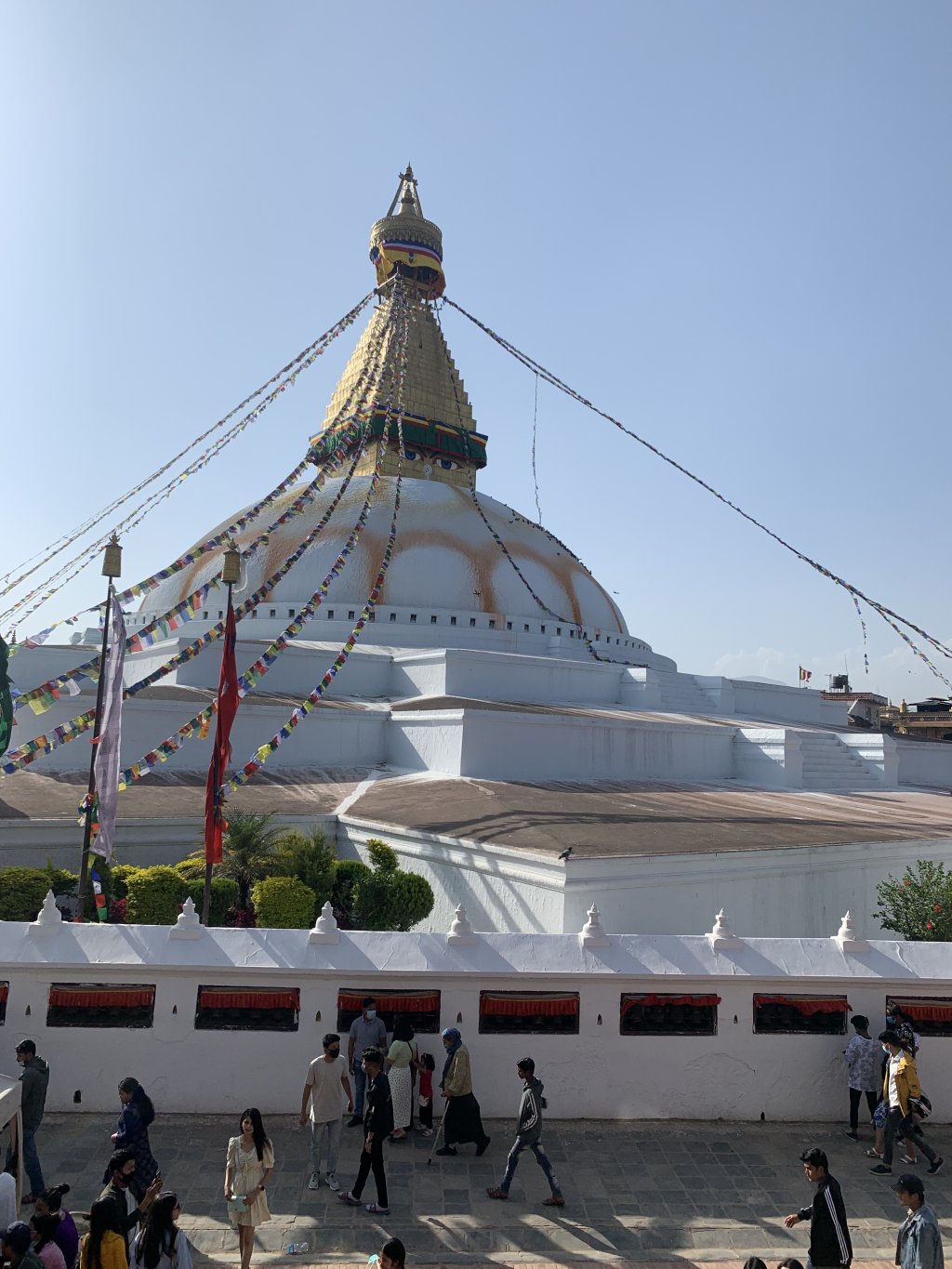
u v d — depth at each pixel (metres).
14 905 14.69
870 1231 8.34
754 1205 8.77
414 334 47.03
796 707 44.34
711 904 16.39
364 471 45.47
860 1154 9.98
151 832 18.61
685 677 40.00
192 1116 10.27
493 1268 7.64
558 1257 7.83
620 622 46.09
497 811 19.59
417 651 32.53
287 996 10.51
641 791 24.62
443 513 40.69
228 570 14.75
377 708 28.58
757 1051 10.87
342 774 25.89
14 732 24.30
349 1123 10.26
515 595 39.12
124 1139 7.92
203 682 29.61
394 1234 8.11
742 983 10.88
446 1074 9.64
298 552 24.02
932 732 66.81
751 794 26.41
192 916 10.77
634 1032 10.75
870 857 18.88
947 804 27.72
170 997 10.46
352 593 36.41
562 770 26.42
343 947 10.67
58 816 17.97
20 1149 7.83
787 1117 10.78
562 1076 10.62
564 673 33.72
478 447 48.53
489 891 16.64
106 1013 10.38
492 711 25.14
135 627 39.19
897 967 11.06
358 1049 10.06
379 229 46.81
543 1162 8.66
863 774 33.06
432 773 25.52
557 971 10.63
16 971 10.34
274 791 23.14
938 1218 8.57
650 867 15.67
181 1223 8.10
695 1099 10.72
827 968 10.98
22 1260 5.95
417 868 18.52
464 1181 9.08
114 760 14.34
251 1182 7.43
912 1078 9.53
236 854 16.61
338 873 17.39
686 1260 7.84
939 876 15.33
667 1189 9.02
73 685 17.42
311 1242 7.93
